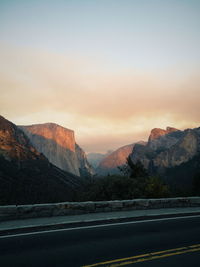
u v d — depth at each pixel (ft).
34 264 15.51
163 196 49.21
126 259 16.53
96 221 27.17
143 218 29.22
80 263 15.74
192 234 23.07
